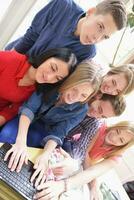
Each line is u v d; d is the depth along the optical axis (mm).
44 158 1244
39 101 1365
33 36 1519
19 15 2043
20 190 1006
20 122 1305
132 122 1587
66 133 1439
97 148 1618
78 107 1427
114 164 1618
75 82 1272
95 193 1428
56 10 1429
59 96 1363
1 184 976
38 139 1414
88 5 2176
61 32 1431
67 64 1257
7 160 1072
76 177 1353
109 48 2334
